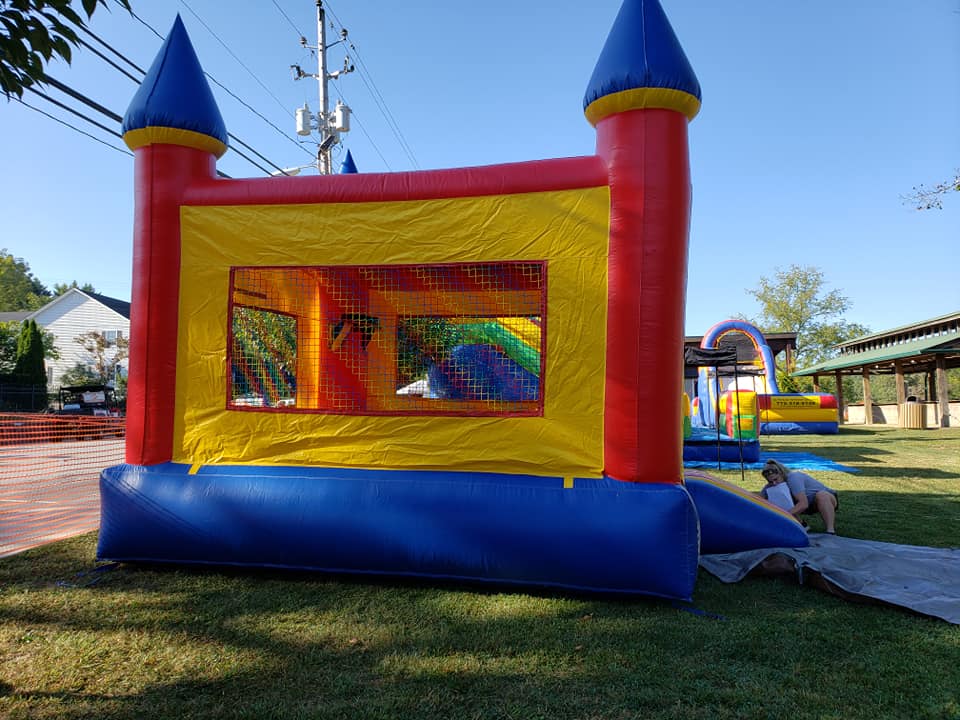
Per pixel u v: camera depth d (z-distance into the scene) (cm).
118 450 1548
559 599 438
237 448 516
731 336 2106
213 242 529
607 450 451
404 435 488
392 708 294
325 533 466
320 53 2038
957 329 2208
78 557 552
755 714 288
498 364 543
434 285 533
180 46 557
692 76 456
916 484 940
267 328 559
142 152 538
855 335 4703
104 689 315
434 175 504
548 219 474
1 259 4778
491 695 306
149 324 526
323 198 516
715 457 1289
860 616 405
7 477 1092
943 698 301
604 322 459
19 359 2503
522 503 442
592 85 470
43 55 298
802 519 686
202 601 439
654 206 447
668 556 417
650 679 321
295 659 346
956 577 457
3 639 375
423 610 419
